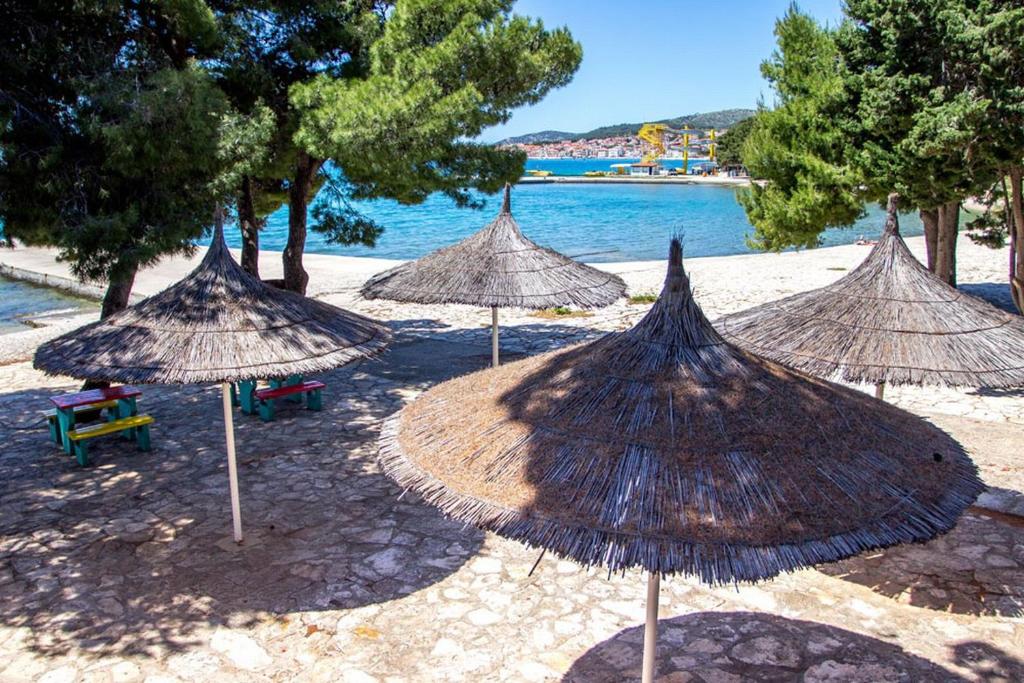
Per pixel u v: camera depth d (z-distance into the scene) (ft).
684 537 9.71
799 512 10.02
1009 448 27.86
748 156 44.60
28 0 25.66
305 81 35.12
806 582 19.34
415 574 19.66
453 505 11.23
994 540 21.12
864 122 36.70
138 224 25.64
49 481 25.52
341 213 45.11
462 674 15.71
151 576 19.49
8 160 23.36
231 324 19.10
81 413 30.63
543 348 44.42
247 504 23.73
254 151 28.58
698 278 70.49
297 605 18.22
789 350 19.74
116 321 19.79
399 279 32.04
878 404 13.55
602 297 31.58
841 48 39.29
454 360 41.75
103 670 15.72
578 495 10.52
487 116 33.53
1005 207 48.29
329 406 33.86
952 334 18.88
